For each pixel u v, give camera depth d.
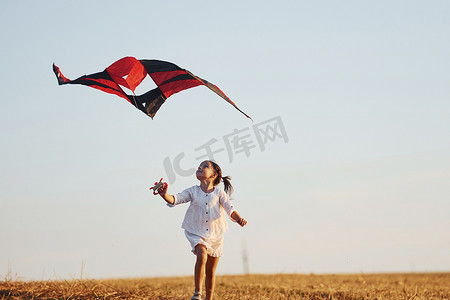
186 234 8.11
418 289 12.76
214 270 8.32
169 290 11.97
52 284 9.84
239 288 13.16
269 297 10.82
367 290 11.98
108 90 7.91
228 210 8.14
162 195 7.80
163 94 8.00
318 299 11.11
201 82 7.57
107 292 9.34
